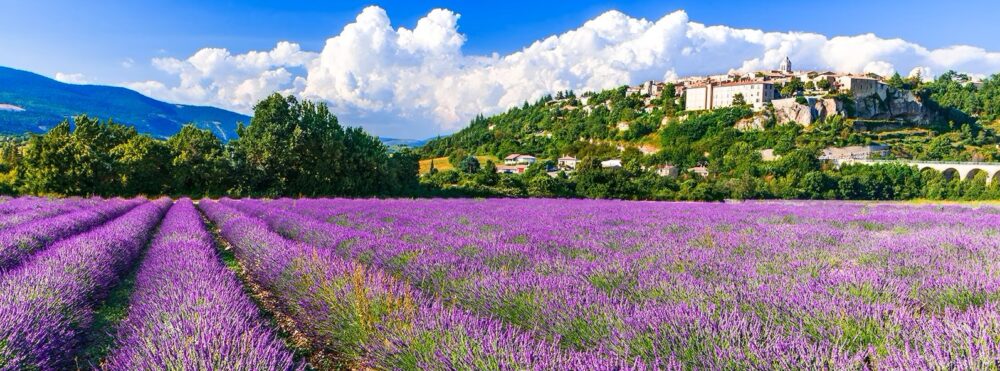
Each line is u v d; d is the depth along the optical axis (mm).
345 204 22094
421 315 3762
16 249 7984
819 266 5887
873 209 19266
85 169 31594
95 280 6016
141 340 3658
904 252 7039
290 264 6102
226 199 29406
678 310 3598
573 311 3879
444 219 13930
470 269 5703
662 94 152625
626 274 5348
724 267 5750
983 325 3000
